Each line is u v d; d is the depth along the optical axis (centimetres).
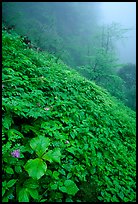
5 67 457
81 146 348
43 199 239
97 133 417
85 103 501
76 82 612
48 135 330
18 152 256
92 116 466
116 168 366
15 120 329
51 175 266
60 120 386
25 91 409
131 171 386
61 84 510
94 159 339
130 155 449
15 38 658
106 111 577
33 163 246
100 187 302
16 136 278
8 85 386
